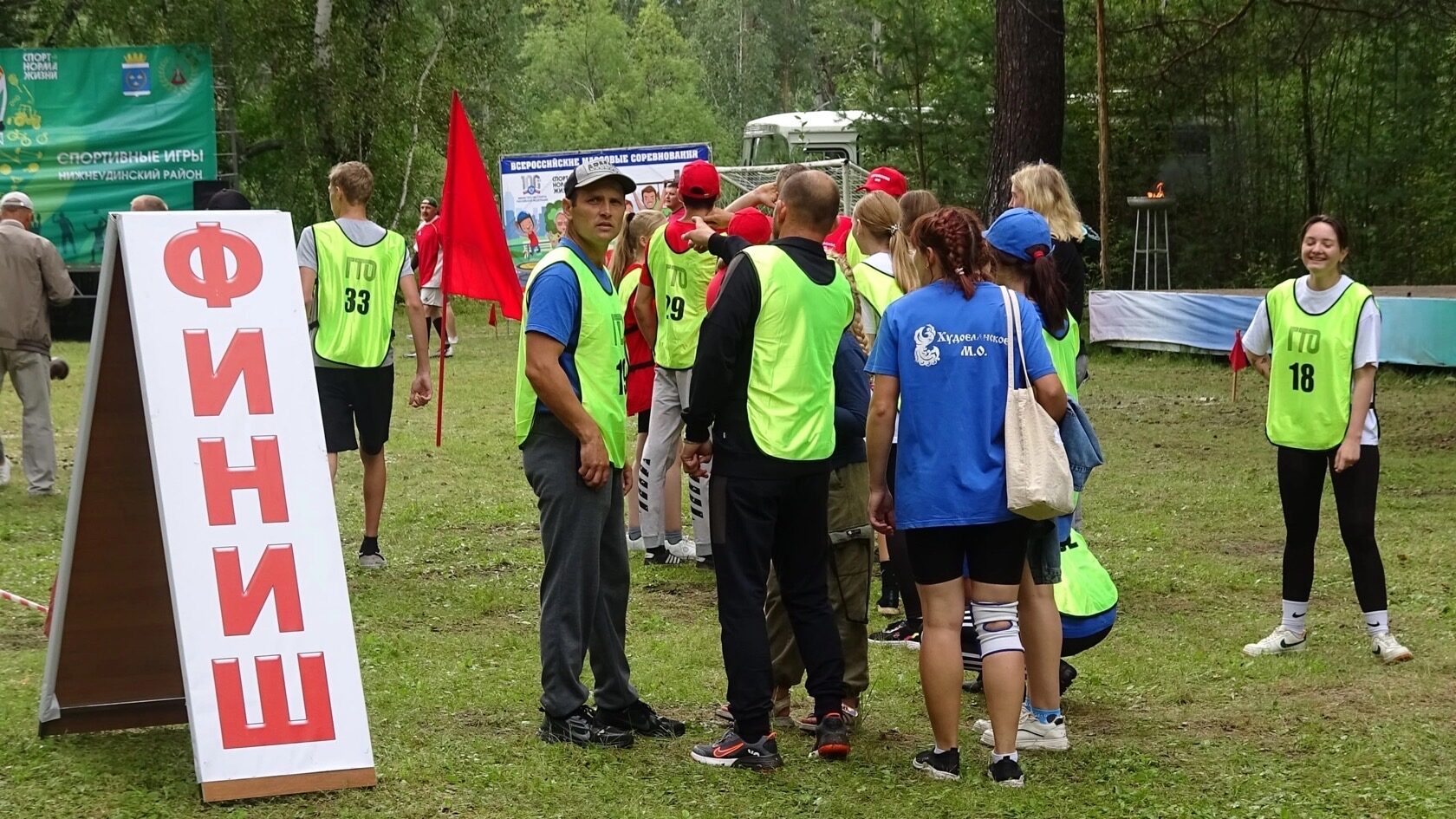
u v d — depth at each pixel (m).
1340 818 4.49
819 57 64.94
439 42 29.72
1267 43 19.52
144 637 5.02
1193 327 20.23
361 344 7.83
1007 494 4.58
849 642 5.38
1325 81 27.75
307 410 4.67
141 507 4.89
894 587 7.40
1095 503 10.48
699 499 8.16
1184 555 8.74
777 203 5.16
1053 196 6.38
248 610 4.51
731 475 4.89
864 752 5.16
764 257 4.93
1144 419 14.96
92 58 23.38
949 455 4.65
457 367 19.70
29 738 4.98
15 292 9.75
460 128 8.20
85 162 23.50
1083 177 27.88
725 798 4.62
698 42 65.81
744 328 4.88
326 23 27.47
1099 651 6.60
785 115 34.34
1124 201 27.92
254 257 4.73
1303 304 6.46
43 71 23.22
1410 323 17.58
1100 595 5.56
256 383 4.64
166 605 5.01
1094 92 26.75
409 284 8.13
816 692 5.07
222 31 25.94
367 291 7.84
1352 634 6.88
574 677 5.09
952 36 26.50
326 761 4.50
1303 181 28.27
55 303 10.02
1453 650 6.54
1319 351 6.39
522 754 4.95
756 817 4.47
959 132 26.62
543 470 4.96
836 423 5.30
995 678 4.77
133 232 4.62
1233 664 6.35
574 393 4.88
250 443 4.60
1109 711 5.73
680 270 7.96
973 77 26.48
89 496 4.82
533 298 4.87
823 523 5.05
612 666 5.22
